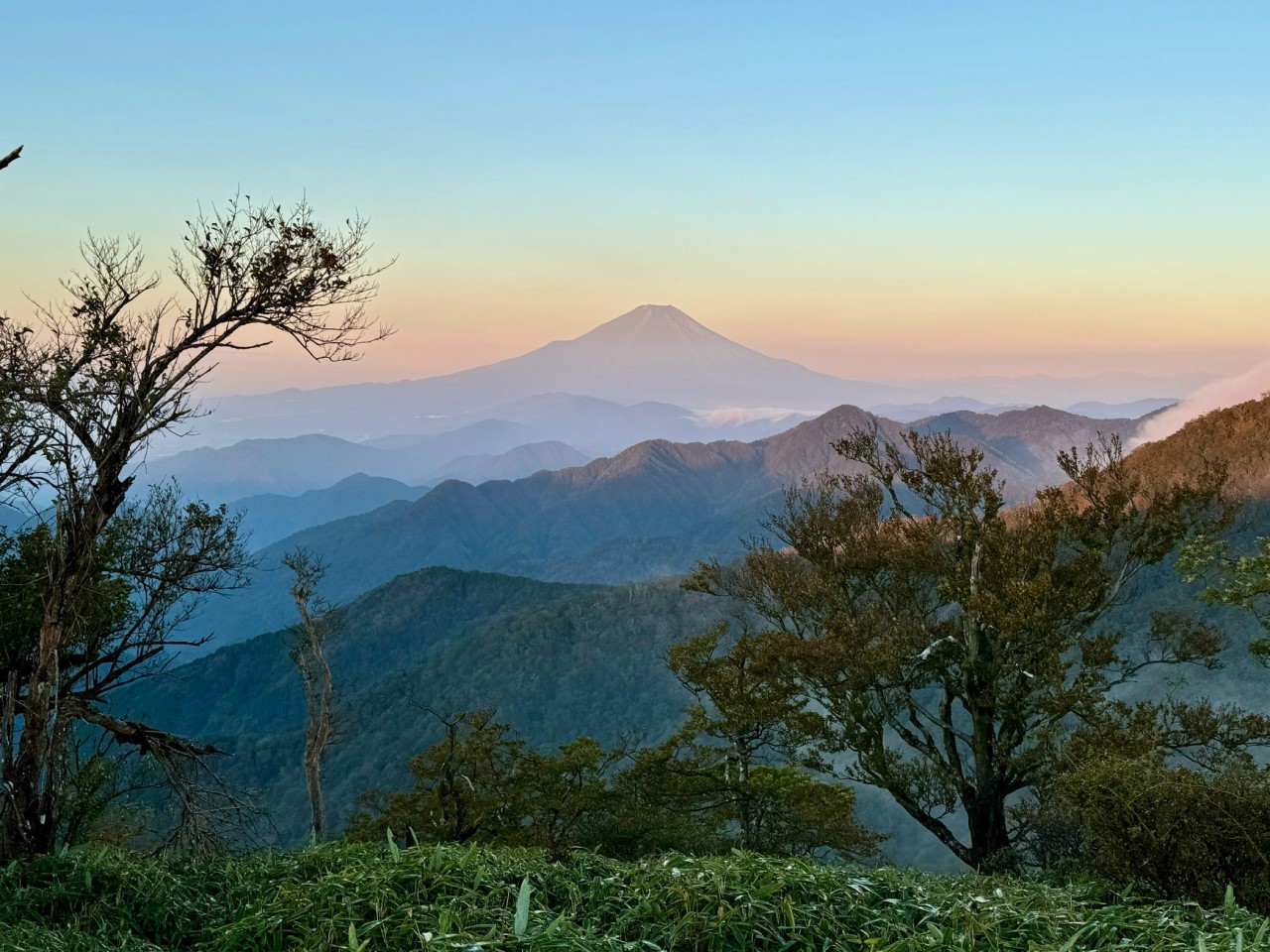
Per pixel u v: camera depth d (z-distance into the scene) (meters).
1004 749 22.86
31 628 11.54
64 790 11.08
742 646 29.69
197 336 10.52
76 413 10.01
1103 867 8.92
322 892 4.62
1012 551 24.34
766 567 29.75
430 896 4.55
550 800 29.41
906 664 25.88
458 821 28.75
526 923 3.98
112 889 6.25
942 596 24.81
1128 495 24.38
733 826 38.00
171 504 13.34
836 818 31.66
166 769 12.69
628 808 30.67
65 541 10.08
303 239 10.60
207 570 13.26
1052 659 21.97
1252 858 8.08
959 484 24.44
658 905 4.38
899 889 4.99
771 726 30.78
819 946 4.16
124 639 13.01
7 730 9.69
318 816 29.19
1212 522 24.38
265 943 4.37
